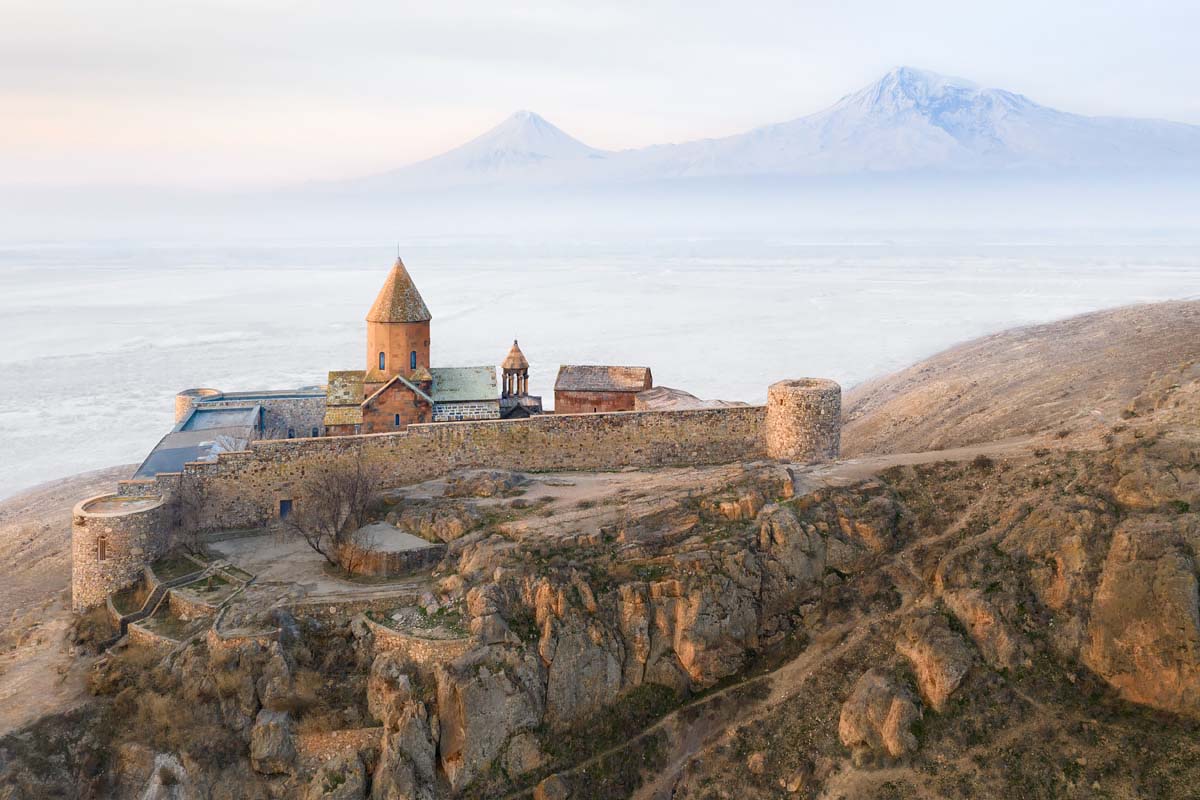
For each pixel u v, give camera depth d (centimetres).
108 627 5491
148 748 4606
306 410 9106
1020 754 4253
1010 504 5266
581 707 4859
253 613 5128
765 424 7100
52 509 8869
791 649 5109
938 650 4619
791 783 4516
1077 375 8812
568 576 5125
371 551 5638
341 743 4653
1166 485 4738
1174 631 4222
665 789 4672
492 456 6831
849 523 5491
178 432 7750
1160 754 4056
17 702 4872
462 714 4588
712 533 5469
